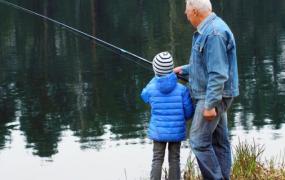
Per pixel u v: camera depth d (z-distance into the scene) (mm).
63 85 16766
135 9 34938
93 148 10375
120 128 12008
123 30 27875
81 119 12883
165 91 5648
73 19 31969
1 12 35406
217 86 5074
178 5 35500
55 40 25625
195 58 5270
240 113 13016
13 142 11125
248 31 26438
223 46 5090
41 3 38156
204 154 5379
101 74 18125
